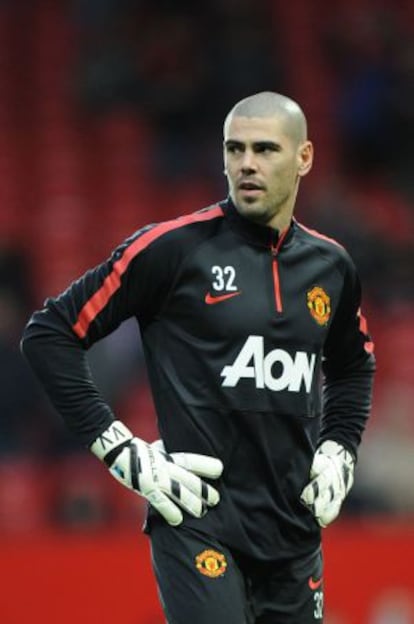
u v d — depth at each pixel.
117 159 50.97
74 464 35.84
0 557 24.47
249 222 16.06
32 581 24.50
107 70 52.59
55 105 52.78
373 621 25.48
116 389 37.41
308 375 16.17
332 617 25.34
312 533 16.30
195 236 15.91
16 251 44.00
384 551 25.75
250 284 15.93
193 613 15.40
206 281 15.79
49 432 36.12
